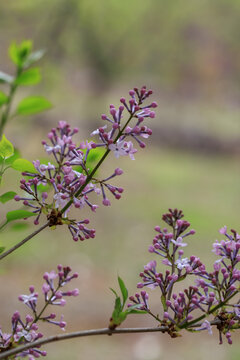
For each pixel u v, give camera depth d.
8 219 1.47
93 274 10.51
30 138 9.46
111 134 1.34
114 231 13.48
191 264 1.46
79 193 1.36
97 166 1.35
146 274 1.46
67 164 1.36
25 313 8.01
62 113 20.30
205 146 27.95
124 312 1.32
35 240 11.34
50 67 7.65
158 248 1.48
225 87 32.62
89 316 8.48
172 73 28.94
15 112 2.26
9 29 10.26
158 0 19.98
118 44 19.95
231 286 1.42
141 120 1.33
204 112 31.11
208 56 29.48
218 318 1.43
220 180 21.19
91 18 16.97
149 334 8.13
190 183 20.23
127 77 24.61
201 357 7.28
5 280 9.12
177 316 1.40
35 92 7.77
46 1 10.36
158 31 20.95
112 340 7.90
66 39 14.68
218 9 22.86
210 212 16.09
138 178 19.78
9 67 10.43
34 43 9.75
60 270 1.36
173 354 7.44
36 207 1.41
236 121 30.97
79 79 21.69
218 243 1.47
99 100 23.19
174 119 29.20
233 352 7.38
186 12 21.30
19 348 1.25
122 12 18.41
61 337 1.27
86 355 7.20
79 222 1.40
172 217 1.52
